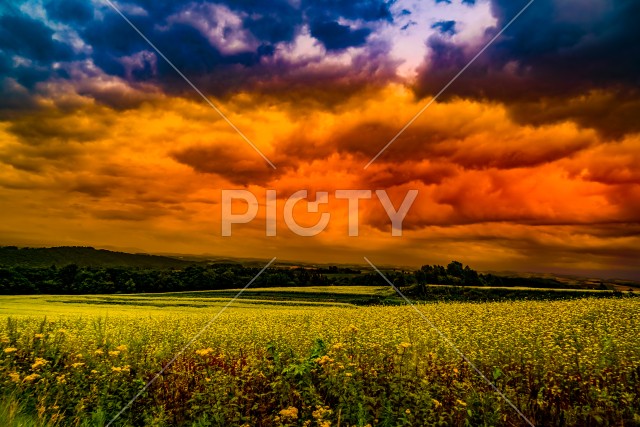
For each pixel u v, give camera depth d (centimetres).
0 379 854
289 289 7106
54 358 978
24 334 1077
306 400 750
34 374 809
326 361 843
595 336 1276
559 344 1209
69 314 3416
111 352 922
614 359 966
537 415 735
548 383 826
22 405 730
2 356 956
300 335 1399
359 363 909
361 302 5394
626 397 734
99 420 731
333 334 1358
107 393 798
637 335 1224
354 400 740
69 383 845
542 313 2077
